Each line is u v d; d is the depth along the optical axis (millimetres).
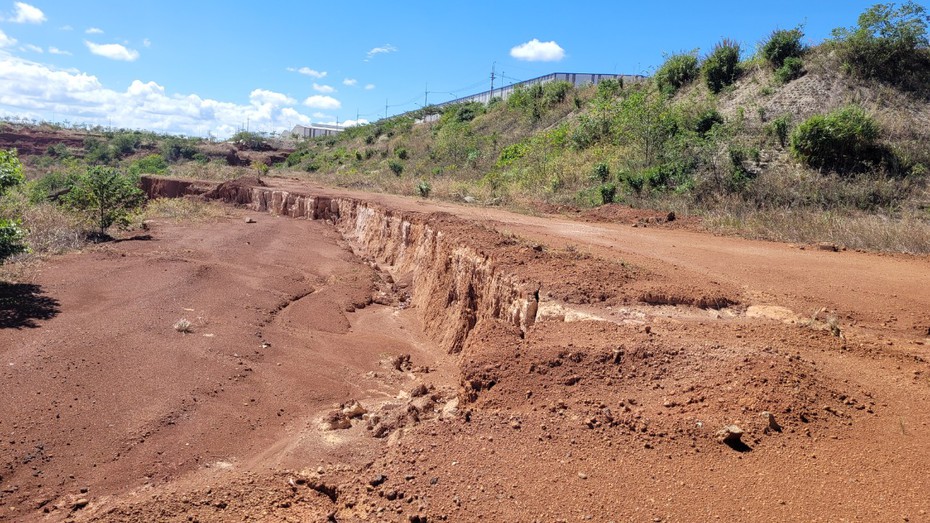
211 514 4574
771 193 15227
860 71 20047
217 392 7621
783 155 17078
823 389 4988
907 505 3549
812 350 5941
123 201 17438
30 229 15273
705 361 5527
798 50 22578
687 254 10617
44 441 6008
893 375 5418
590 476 4020
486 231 12297
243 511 4598
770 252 11062
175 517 4555
